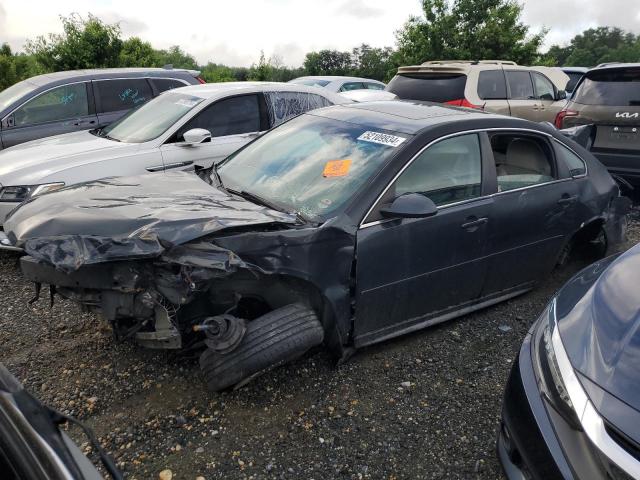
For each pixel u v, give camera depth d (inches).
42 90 281.3
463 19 864.3
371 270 125.8
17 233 110.4
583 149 178.5
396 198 126.3
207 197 129.1
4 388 57.9
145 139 221.0
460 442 113.1
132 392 124.3
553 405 85.3
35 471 50.4
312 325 116.5
